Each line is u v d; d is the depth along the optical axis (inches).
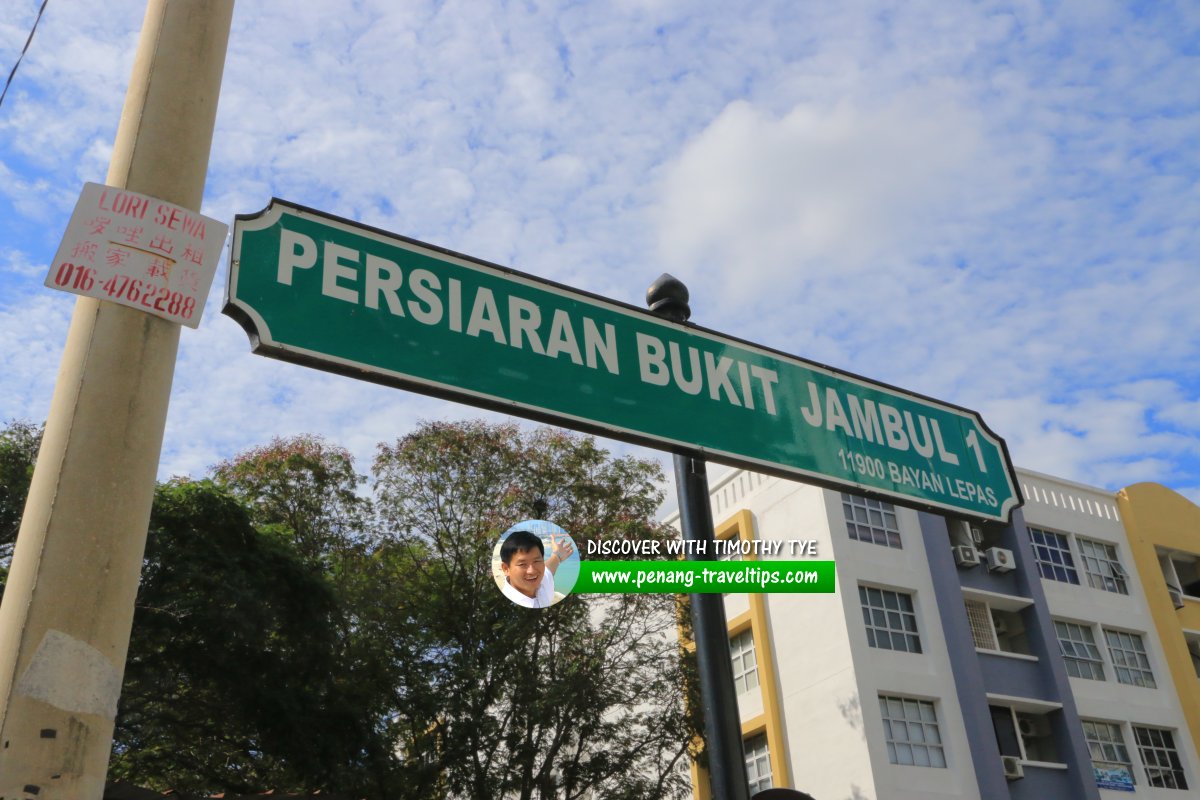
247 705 477.7
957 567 852.6
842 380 171.2
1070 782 791.1
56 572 81.9
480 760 602.5
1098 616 909.2
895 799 697.0
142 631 448.1
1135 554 978.7
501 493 659.4
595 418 133.9
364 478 669.9
